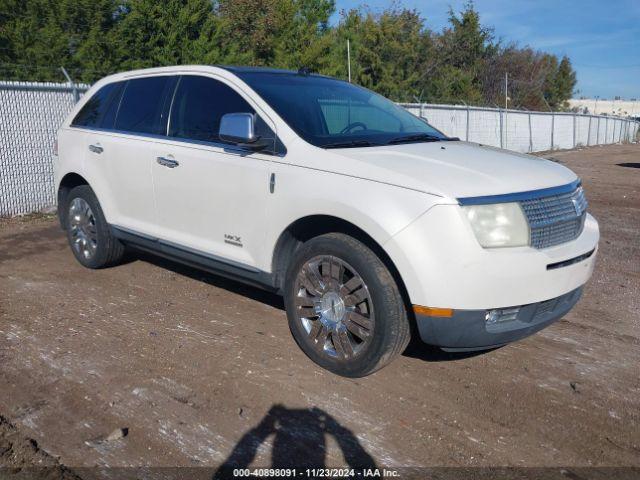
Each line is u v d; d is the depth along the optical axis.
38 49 13.49
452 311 3.50
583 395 3.87
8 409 3.54
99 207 5.84
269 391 3.79
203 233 4.78
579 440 3.38
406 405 3.68
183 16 15.18
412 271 3.51
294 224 4.12
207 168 4.62
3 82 8.52
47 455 3.13
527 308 3.70
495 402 3.75
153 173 5.09
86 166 5.81
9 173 8.70
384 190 3.65
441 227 3.46
